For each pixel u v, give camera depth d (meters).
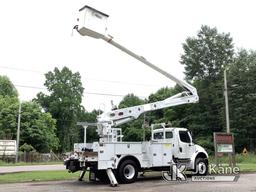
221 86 57.38
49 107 85.50
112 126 18.72
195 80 63.25
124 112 19.25
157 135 21.09
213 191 14.15
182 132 20.61
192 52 63.91
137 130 62.72
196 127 59.22
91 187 16.05
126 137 64.00
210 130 59.12
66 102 84.56
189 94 21.23
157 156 18.83
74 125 85.94
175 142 20.20
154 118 68.38
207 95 60.16
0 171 26.36
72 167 18.05
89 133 39.62
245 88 55.09
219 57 62.62
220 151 23.48
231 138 24.06
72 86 87.50
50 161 55.06
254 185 16.12
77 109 86.25
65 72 87.56
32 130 62.78
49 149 66.06
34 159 53.56
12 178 19.73
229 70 57.62
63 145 84.38
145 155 18.44
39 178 19.81
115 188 15.59
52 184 17.38
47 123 69.69
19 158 51.19
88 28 16.09
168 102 20.62
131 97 85.88
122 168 17.47
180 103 20.91
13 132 61.50
